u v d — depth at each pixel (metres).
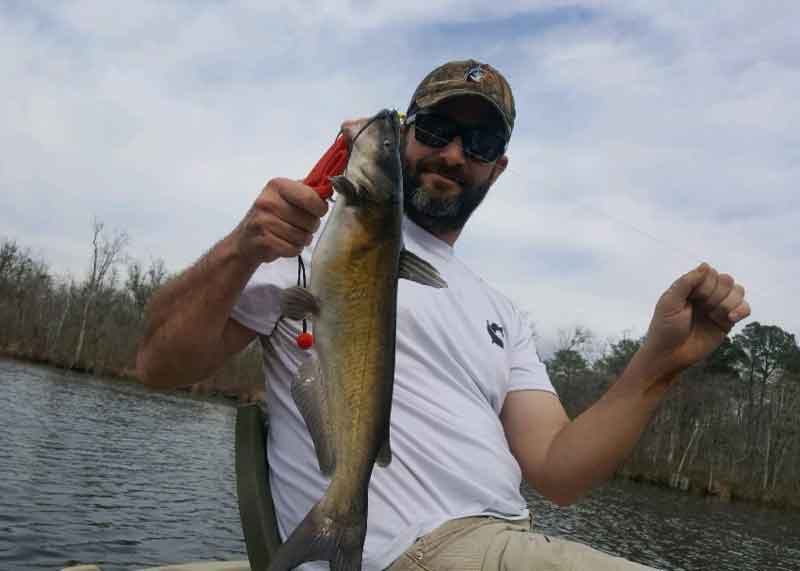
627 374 0.94
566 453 0.97
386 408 0.74
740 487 14.66
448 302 1.00
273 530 0.85
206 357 0.82
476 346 1.00
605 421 0.94
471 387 0.97
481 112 1.06
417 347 0.93
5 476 4.60
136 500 4.68
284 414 0.90
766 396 17.78
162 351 0.81
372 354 0.72
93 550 3.46
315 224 0.69
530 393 1.08
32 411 7.81
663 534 7.48
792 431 16.39
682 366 0.89
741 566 6.41
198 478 5.84
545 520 7.18
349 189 0.70
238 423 0.92
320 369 0.72
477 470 0.89
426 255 1.07
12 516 3.76
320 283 0.71
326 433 0.72
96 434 7.11
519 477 0.97
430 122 1.06
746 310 0.85
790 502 14.16
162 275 21.22
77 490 4.63
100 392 11.82
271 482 0.89
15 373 12.21
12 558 3.13
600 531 7.05
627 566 0.79
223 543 4.01
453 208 1.08
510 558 0.80
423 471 0.86
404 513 0.82
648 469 14.88
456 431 0.90
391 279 0.73
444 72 1.07
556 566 0.78
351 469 0.71
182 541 3.91
